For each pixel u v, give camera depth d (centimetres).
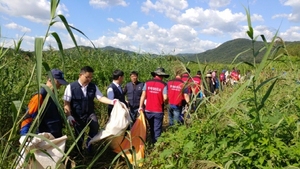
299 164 236
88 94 512
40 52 157
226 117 323
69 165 453
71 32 175
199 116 434
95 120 517
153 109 601
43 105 192
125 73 1086
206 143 334
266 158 253
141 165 444
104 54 1140
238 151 270
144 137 526
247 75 476
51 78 174
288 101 384
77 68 866
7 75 471
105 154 532
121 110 499
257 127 287
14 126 189
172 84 654
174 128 483
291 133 286
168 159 353
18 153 187
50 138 387
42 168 358
